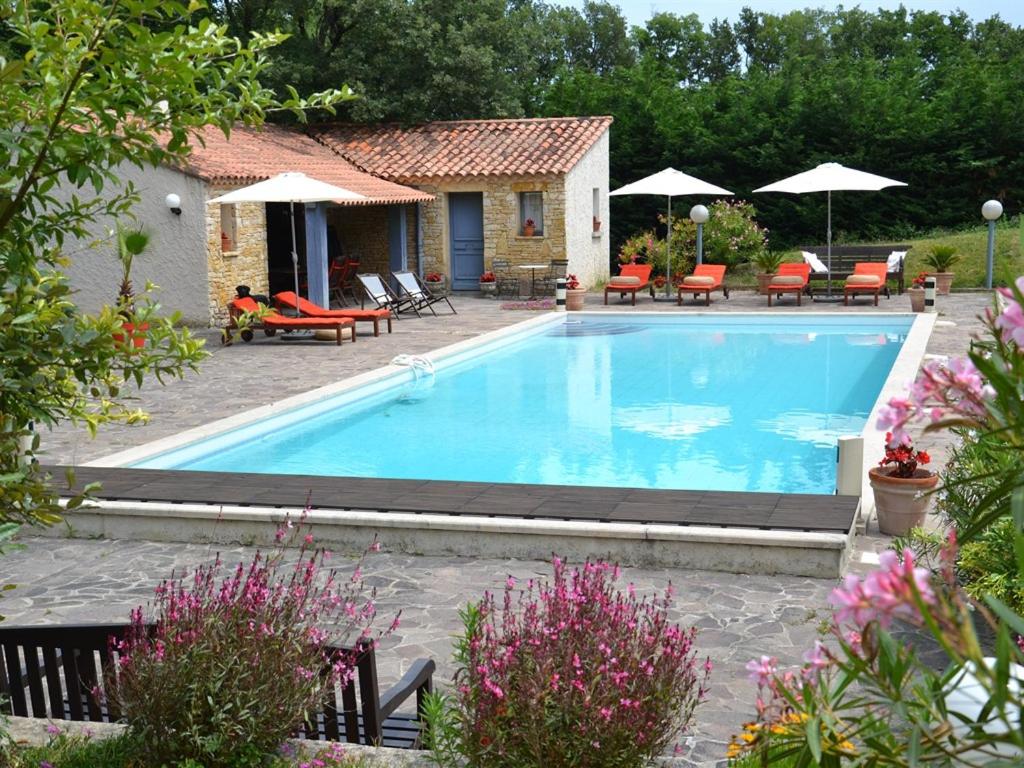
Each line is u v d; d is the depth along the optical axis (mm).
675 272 27422
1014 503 1672
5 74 2850
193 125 3377
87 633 4527
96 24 3055
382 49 29266
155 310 3393
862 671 1823
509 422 13320
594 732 3471
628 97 31438
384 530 7996
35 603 7035
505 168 25484
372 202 22750
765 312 21359
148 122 3348
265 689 3965
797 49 57094
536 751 3457
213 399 13703
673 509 7988
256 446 12188
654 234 29094
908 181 29656
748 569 7367
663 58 57500
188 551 8156
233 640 4023
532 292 25875
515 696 3605
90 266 20016
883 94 30562
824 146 29922
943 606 1577
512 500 8367
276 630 4145
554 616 3754
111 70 3215
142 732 3947
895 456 8070
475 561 7777
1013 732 1542
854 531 7898
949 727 1788
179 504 8469
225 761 3945
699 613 6613
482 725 3572
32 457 3486
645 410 13898
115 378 3473
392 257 26578
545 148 26297
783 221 30641
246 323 3805
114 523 8461
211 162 20438
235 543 8266
